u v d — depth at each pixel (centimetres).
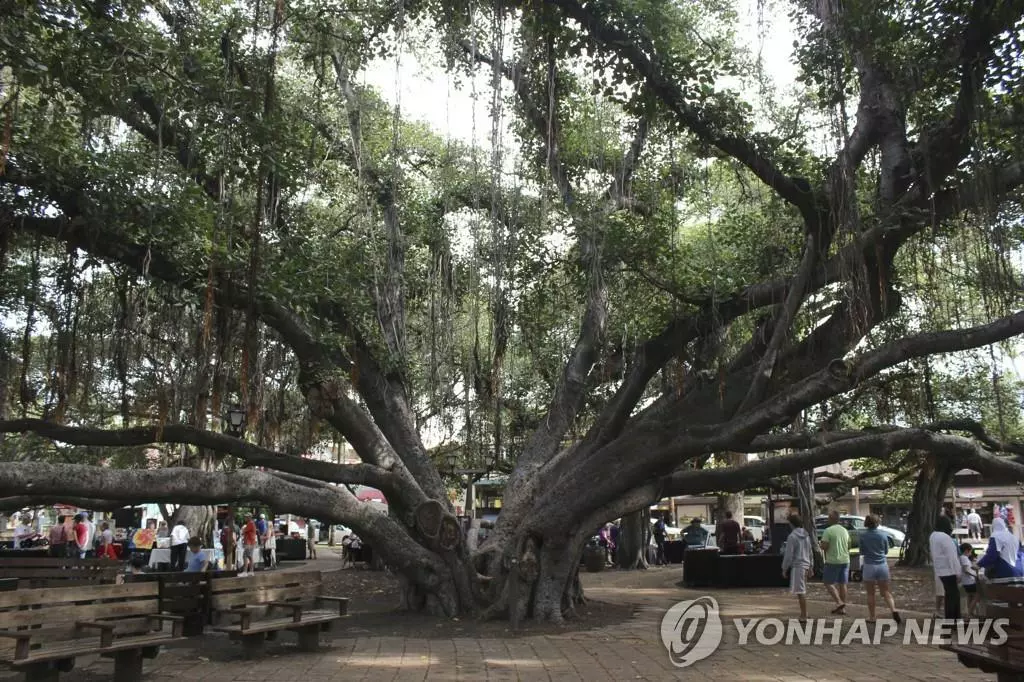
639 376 1331
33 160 1052
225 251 1089
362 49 1280
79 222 1089
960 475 2769
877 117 1185
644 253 1296
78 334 1305
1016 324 990
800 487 2089
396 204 1518
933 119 1121
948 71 1057
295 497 1197
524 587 1253
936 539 1145
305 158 1293
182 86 1120
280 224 1343
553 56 1159
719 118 1084
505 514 1420
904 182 1138
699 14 1311
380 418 1470
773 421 1066
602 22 1048
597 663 907
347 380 1430
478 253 1448
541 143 1442
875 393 1725
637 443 1226
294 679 812
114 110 1102
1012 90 1030
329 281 1325
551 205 1431
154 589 851
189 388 1547
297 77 1491
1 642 793
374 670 863
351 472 1259
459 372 1653
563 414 1532
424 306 1667
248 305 1087
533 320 1521
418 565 1309
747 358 1295
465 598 1308
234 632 892
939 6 1021
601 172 1409
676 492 1298
